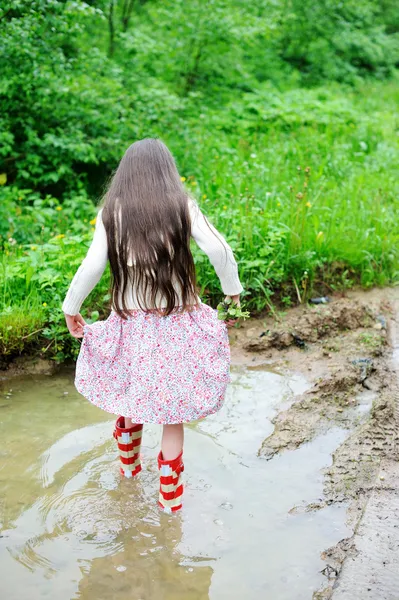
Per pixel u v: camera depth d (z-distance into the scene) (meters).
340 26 13.60
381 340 4.30
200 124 8.35
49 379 3.98
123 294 2.60
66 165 6.73
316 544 2.60
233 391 3.80
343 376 3.84
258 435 3.39
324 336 4.39
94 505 2.87
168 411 2.58
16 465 3.15
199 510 2.83
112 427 3.50
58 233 5.50
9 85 6.51
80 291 2.55
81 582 2.45
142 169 2.59
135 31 9.29
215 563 2.53
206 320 2.66
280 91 11.68
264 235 4.99
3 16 6.12
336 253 5.17
